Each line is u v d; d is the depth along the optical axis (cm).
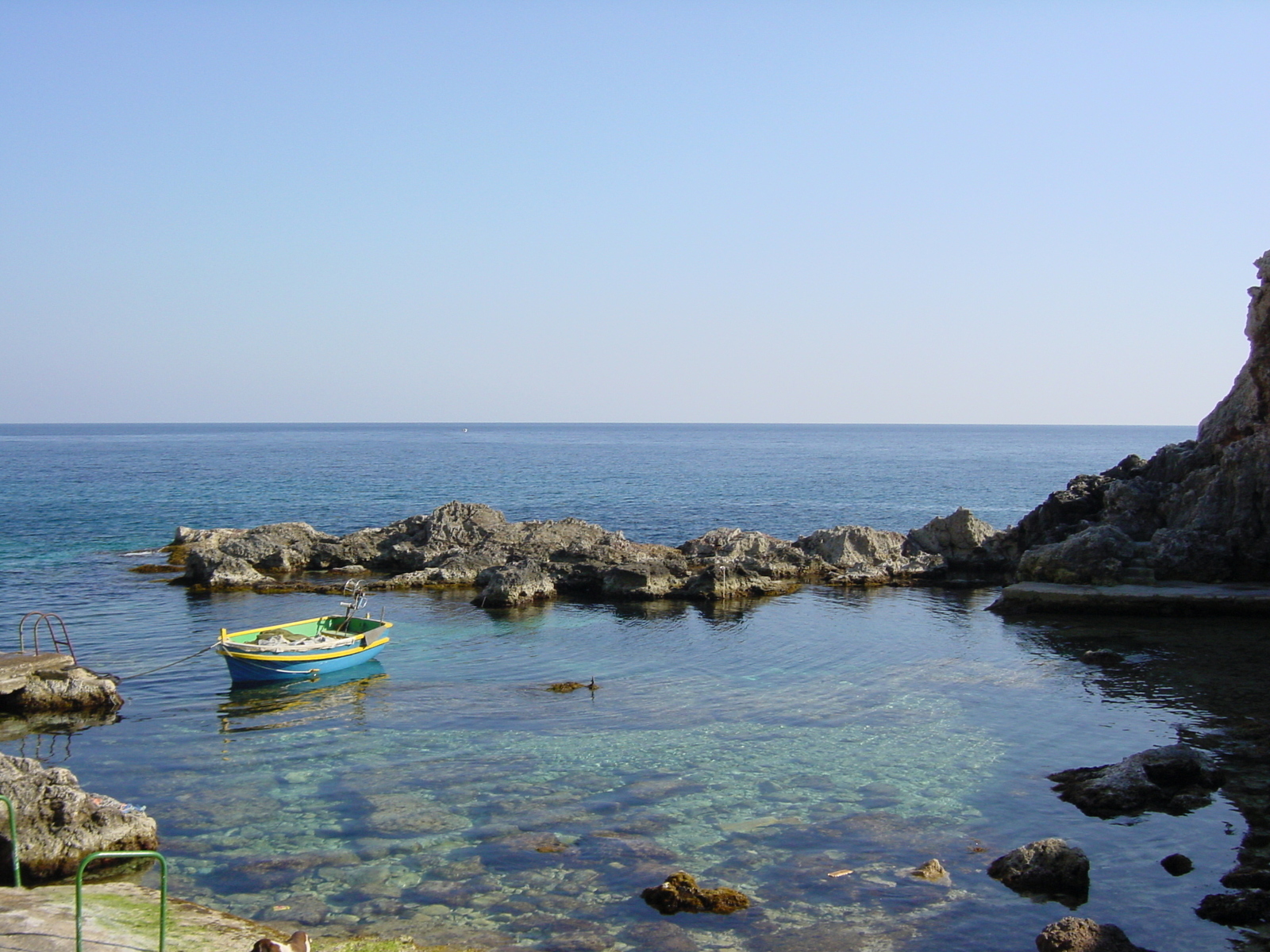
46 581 5059
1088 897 1677
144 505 8956
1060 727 2644
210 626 4025
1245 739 2506
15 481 11744
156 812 2064
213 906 1636
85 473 13400
